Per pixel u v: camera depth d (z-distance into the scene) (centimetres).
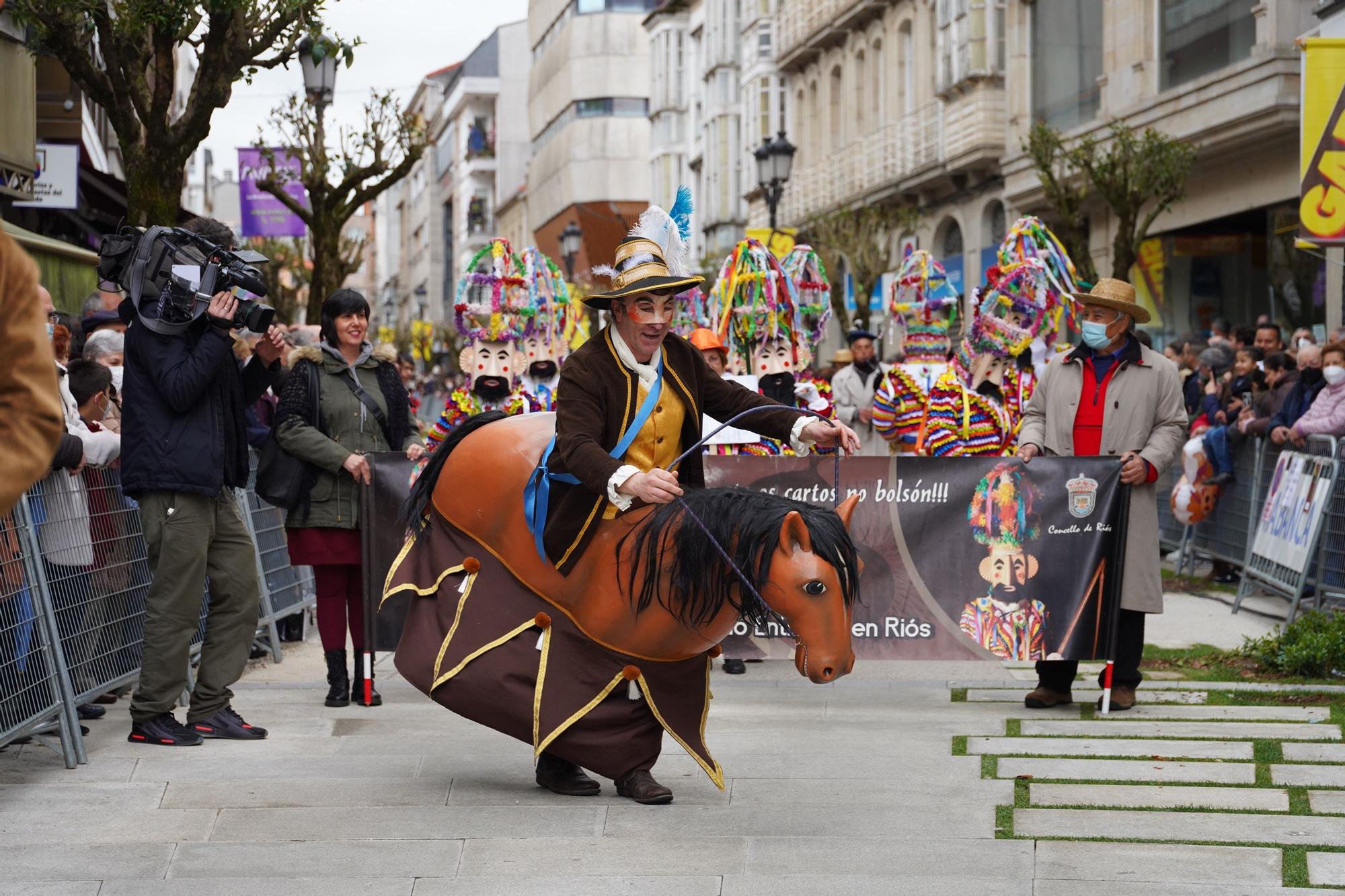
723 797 572
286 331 995
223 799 568
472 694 557
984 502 757
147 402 641
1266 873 471
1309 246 1216
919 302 1096
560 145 6675
